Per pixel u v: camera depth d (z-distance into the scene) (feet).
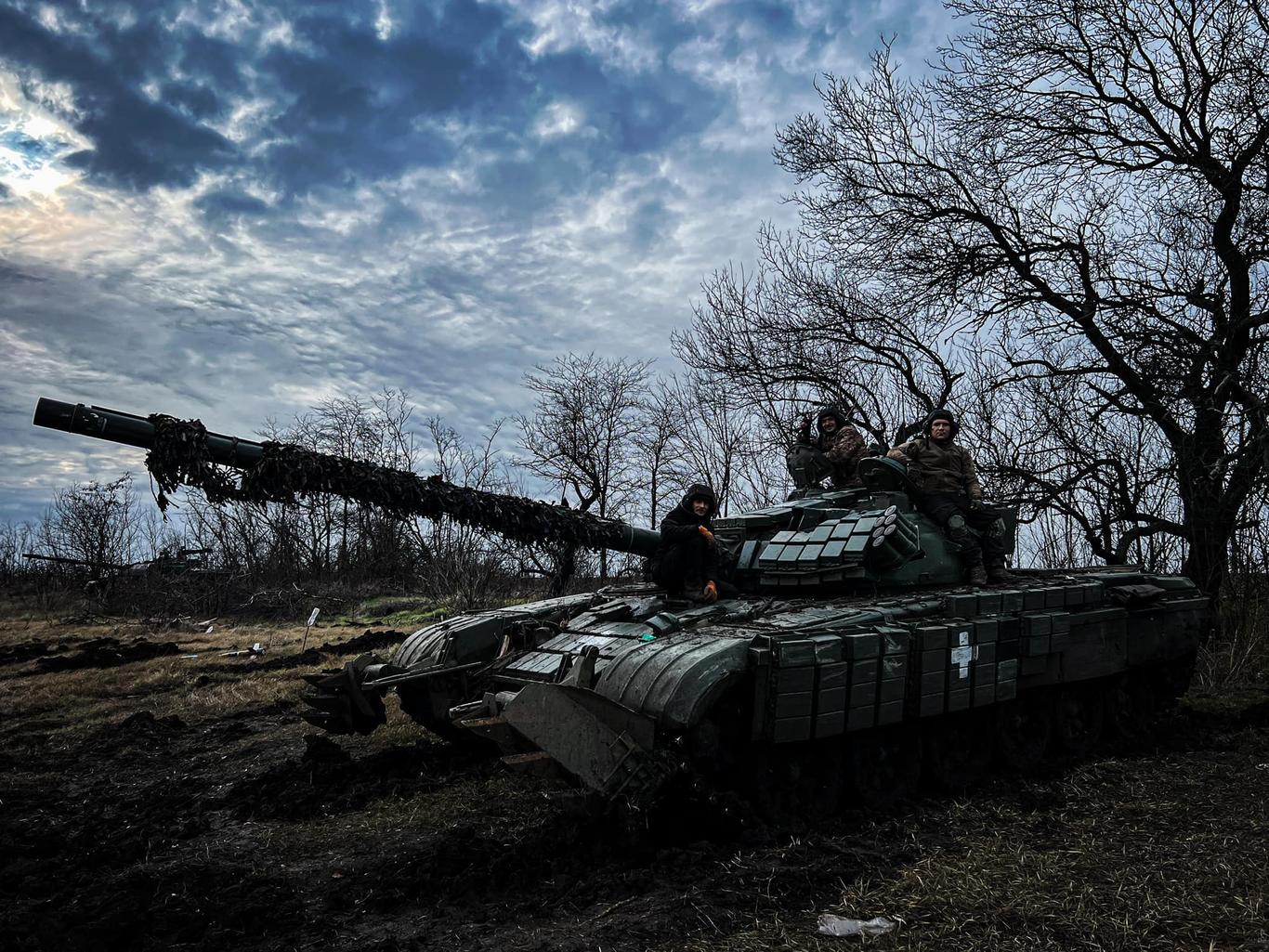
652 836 20.54
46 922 15.96
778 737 20.27
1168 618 33.71
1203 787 25.04
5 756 29.99
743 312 62.69
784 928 15.60
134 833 21.90
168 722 35.27
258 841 21.30
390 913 17.07
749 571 27.76
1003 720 27.50
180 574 81.56
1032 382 52.75
